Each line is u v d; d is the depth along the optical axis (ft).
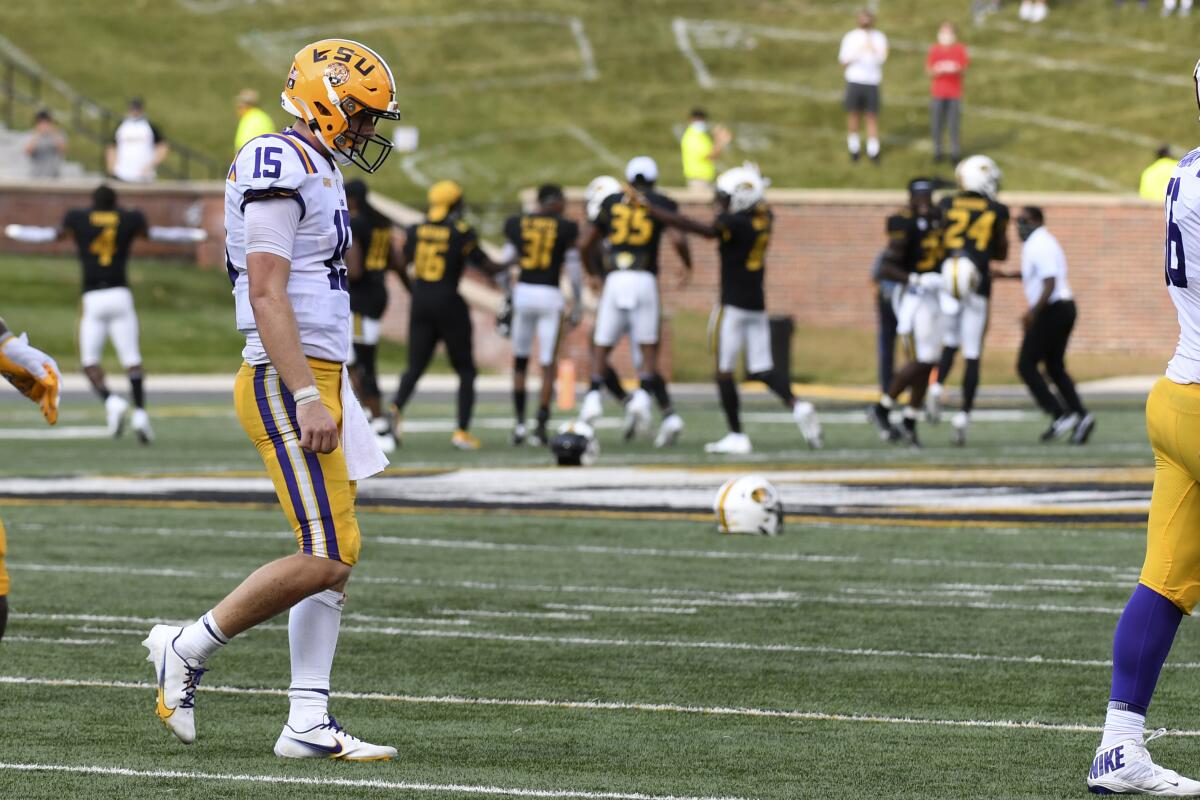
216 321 366.63
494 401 295.07
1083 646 88.17
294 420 62.44
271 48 565.12
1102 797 59.16
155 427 233.96
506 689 77.36
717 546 124.16
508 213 439.63
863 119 494.18
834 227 389.80
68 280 373.61
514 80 543.80
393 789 59.31
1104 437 220.84
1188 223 58.34
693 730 69.41
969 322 203.00
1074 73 521.24
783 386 198.70
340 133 63.31
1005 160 460.96
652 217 205.98
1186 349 59.57
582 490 158.20
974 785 60.59
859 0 603.26
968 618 96.17
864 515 141.28
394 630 91.71
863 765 63.52
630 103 523.29
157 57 550.77
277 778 60.80
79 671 80.53
